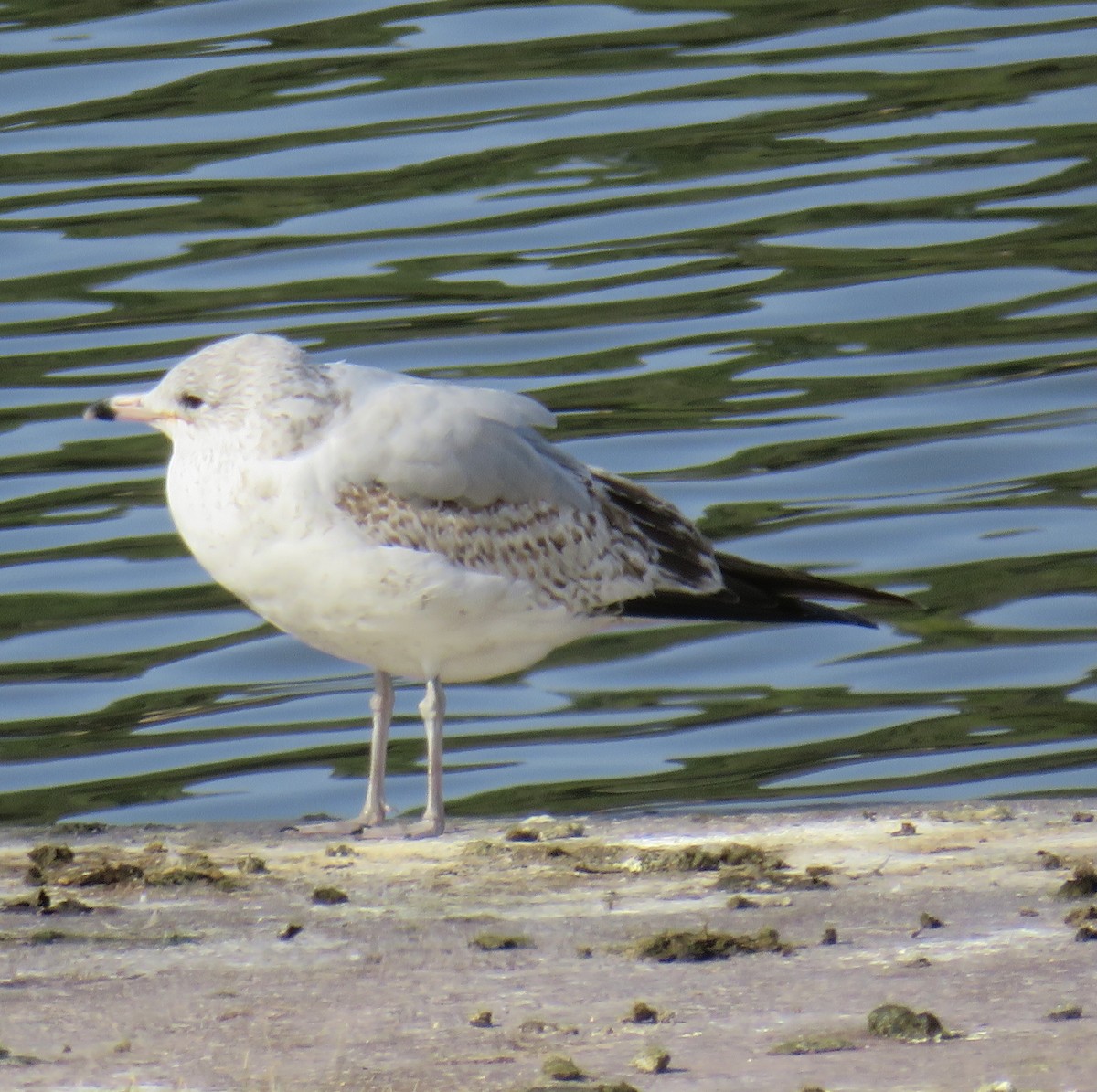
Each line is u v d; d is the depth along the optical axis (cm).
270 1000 709
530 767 1293
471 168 2062
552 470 1033
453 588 985
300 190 2033
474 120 2155
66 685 1386
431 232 1955
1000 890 827
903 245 1942
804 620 1109
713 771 1280
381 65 2269
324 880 873
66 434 1673
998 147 2089
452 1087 624
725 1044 662
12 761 1301
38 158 2094
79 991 720
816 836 927
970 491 1600
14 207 2006
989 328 1820
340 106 2173
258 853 929
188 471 988
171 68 2261
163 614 1470
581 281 1886
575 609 1040
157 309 1831
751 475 1619
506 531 1008
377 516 972
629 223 1978
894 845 906
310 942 777
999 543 1530
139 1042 667
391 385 1001
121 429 1705
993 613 1446
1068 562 1503
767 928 768
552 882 862
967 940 762
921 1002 696
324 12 2409
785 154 2089
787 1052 653
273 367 976
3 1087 627
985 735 1312
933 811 967
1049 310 1844
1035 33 2339
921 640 1426
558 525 1029
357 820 1014
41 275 1897
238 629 1457
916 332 1817
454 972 739
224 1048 661
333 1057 652
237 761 1303
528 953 762
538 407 1032
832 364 1772
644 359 1772
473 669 1039
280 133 2127
